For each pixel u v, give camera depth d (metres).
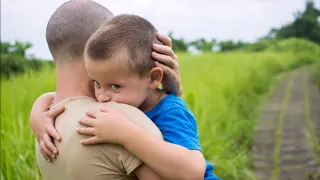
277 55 25.03
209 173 2.27
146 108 2.16
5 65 12.17
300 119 9.55
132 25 2.00
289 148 7.24
